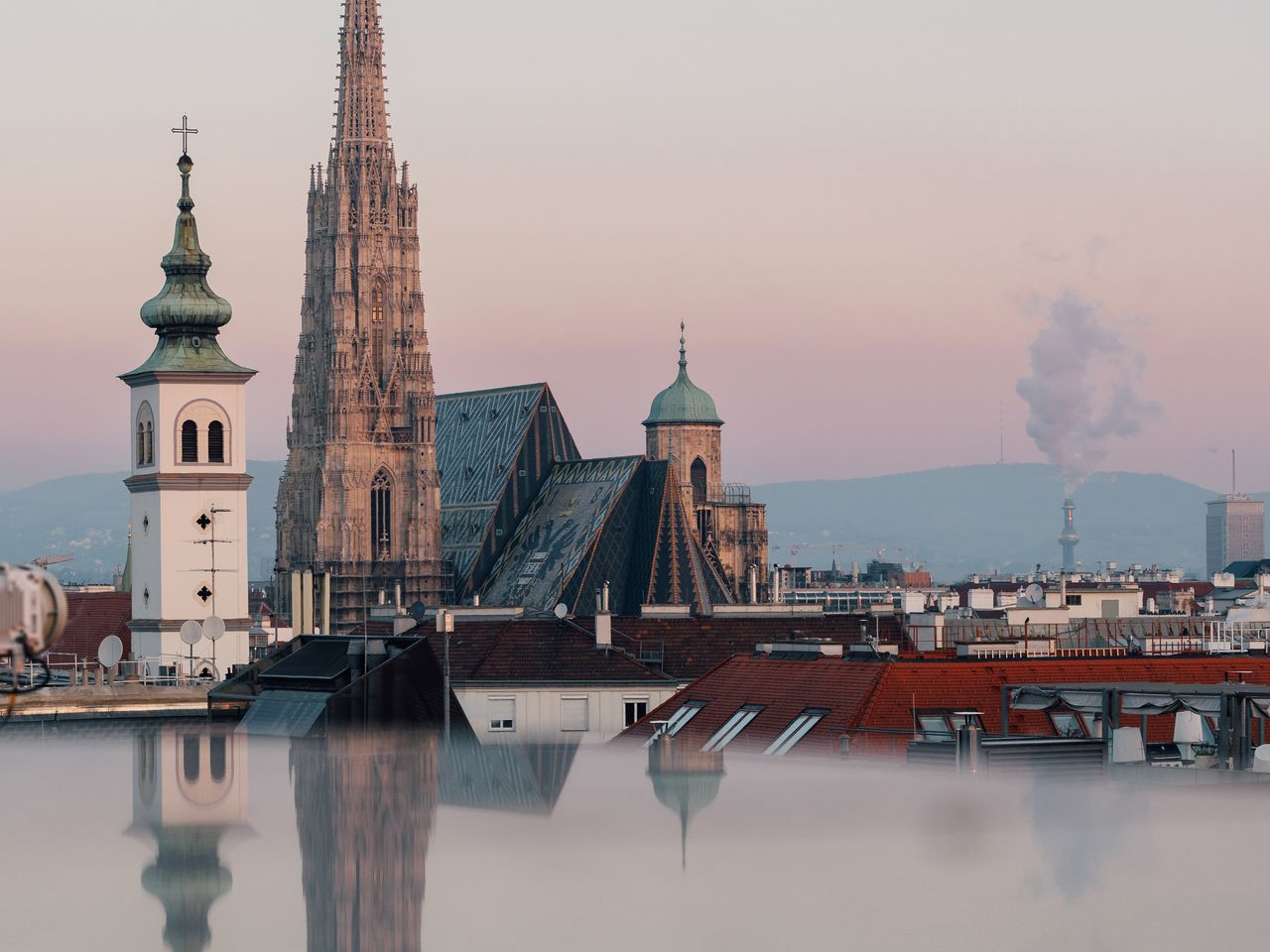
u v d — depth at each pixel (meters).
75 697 184.00
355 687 181.25
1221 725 138.38
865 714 170.88
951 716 172.00
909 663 176.12
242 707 186.12
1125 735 139.25
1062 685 163.38
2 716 175.88
